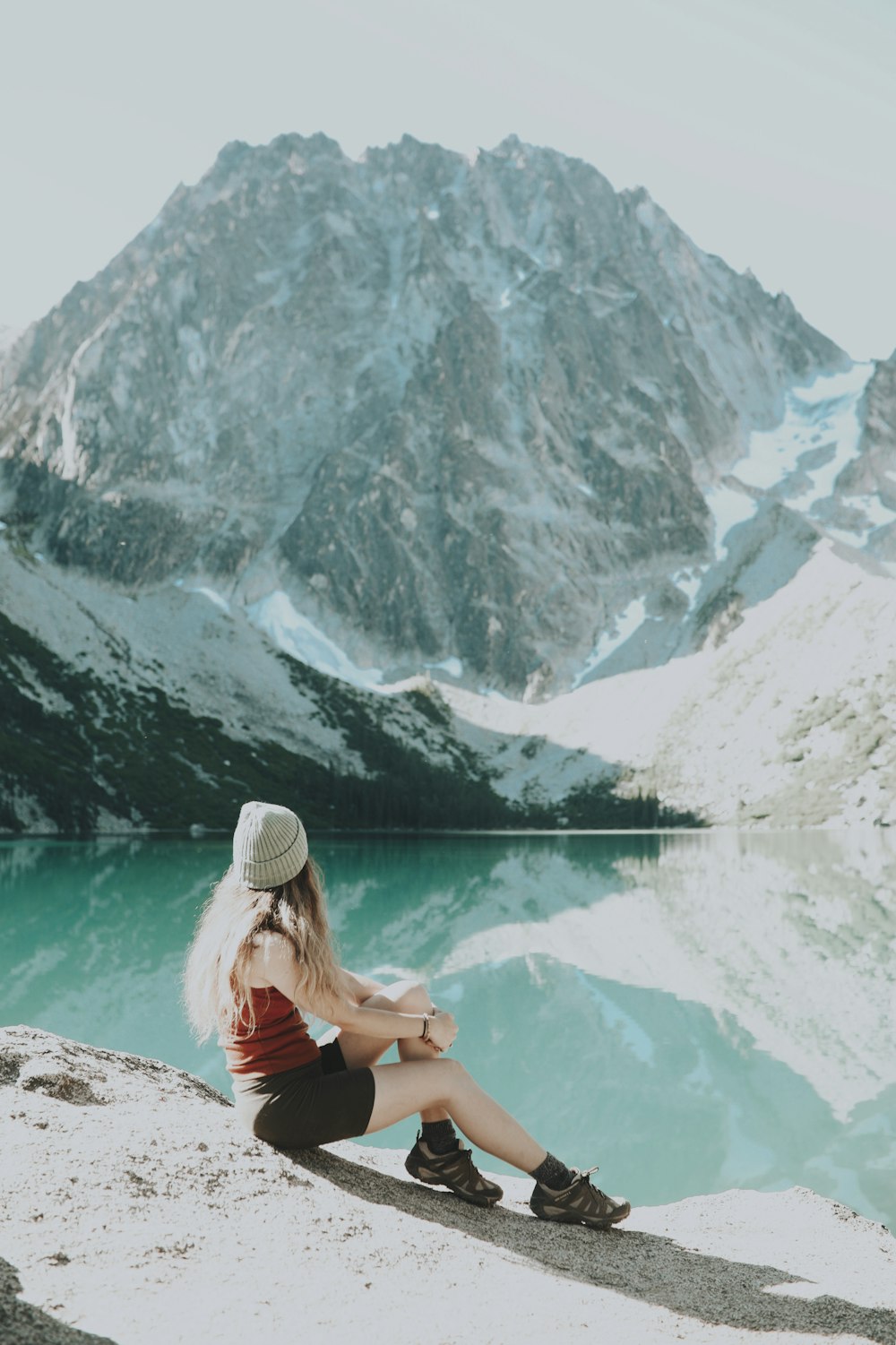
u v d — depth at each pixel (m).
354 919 43.31
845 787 159.12
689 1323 5.12
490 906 49.03
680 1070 19.20
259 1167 5.96
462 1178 6.77
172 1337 4.05
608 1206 6.74
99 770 157.88
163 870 72.00
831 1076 18.59
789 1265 6.35
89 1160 5.50
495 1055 20.48
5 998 25.52
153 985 27.70
